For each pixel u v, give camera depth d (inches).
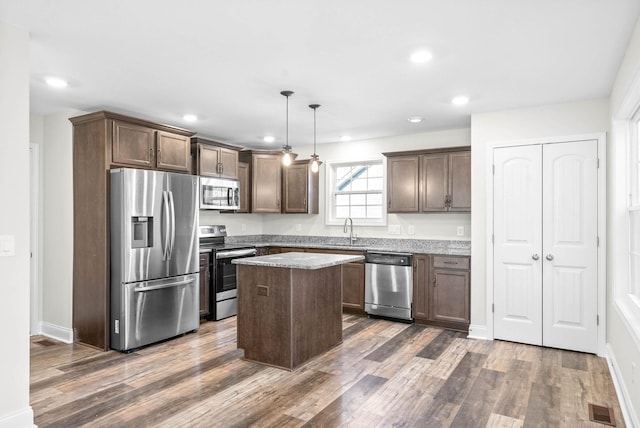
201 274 180.2
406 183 194.1
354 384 115.3
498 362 133.2
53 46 100.0
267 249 219.8
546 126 149.4
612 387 113.7
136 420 94.6
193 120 177.8
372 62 110.3
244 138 221.9
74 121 151.6
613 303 123.6
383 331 169.5
